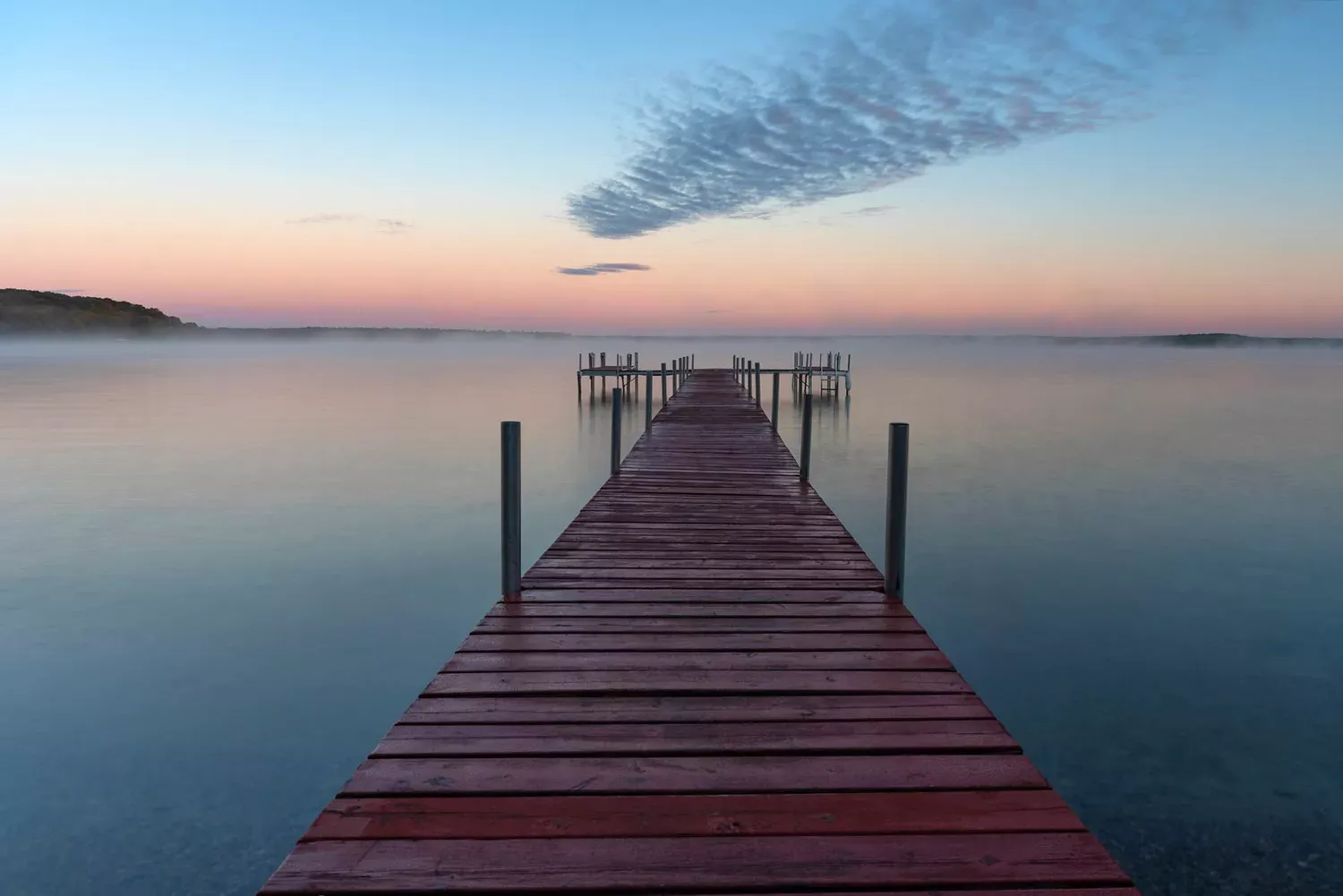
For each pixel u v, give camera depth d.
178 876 3.49
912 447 17.61
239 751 4.66
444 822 2.00
